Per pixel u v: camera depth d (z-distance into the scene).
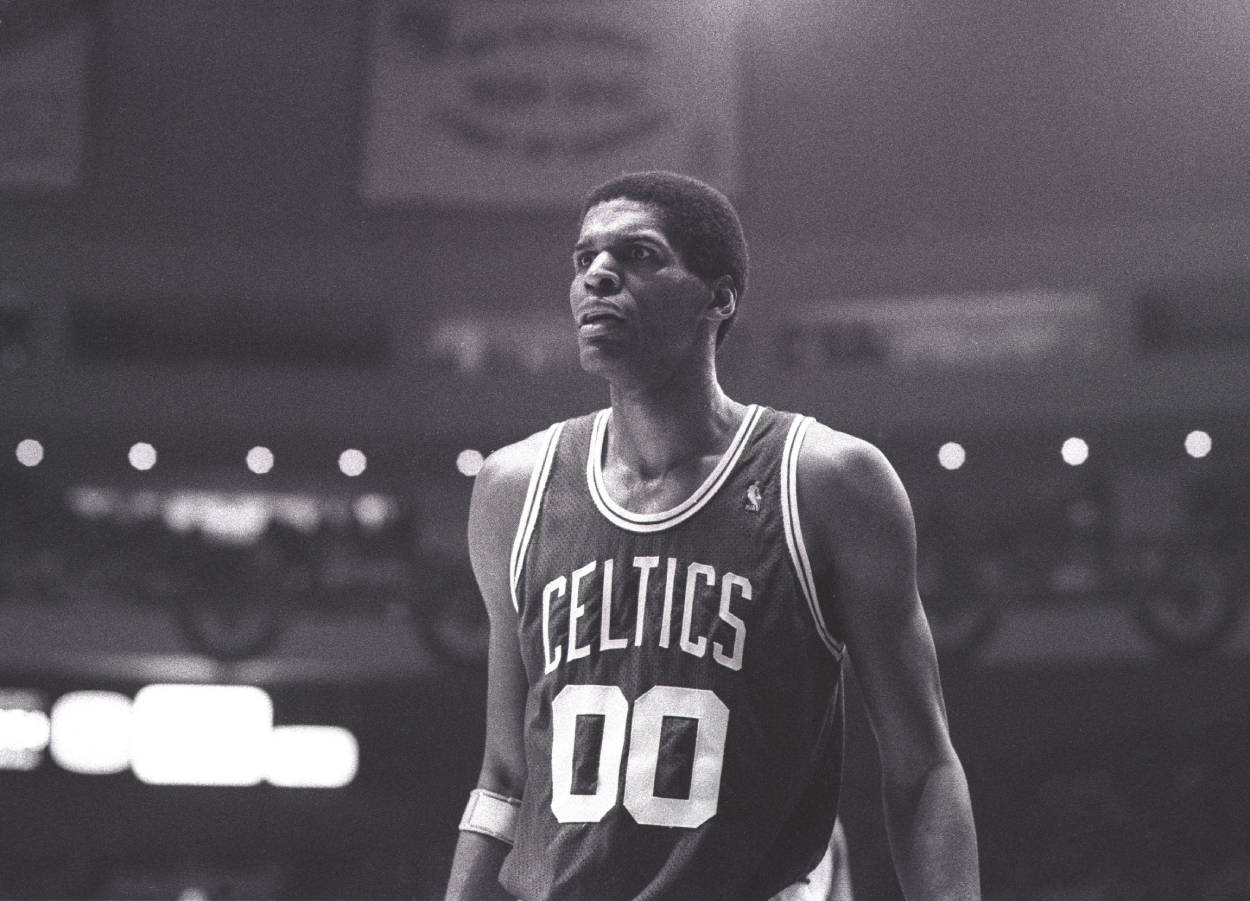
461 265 23.89
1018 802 19.47
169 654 19.95
